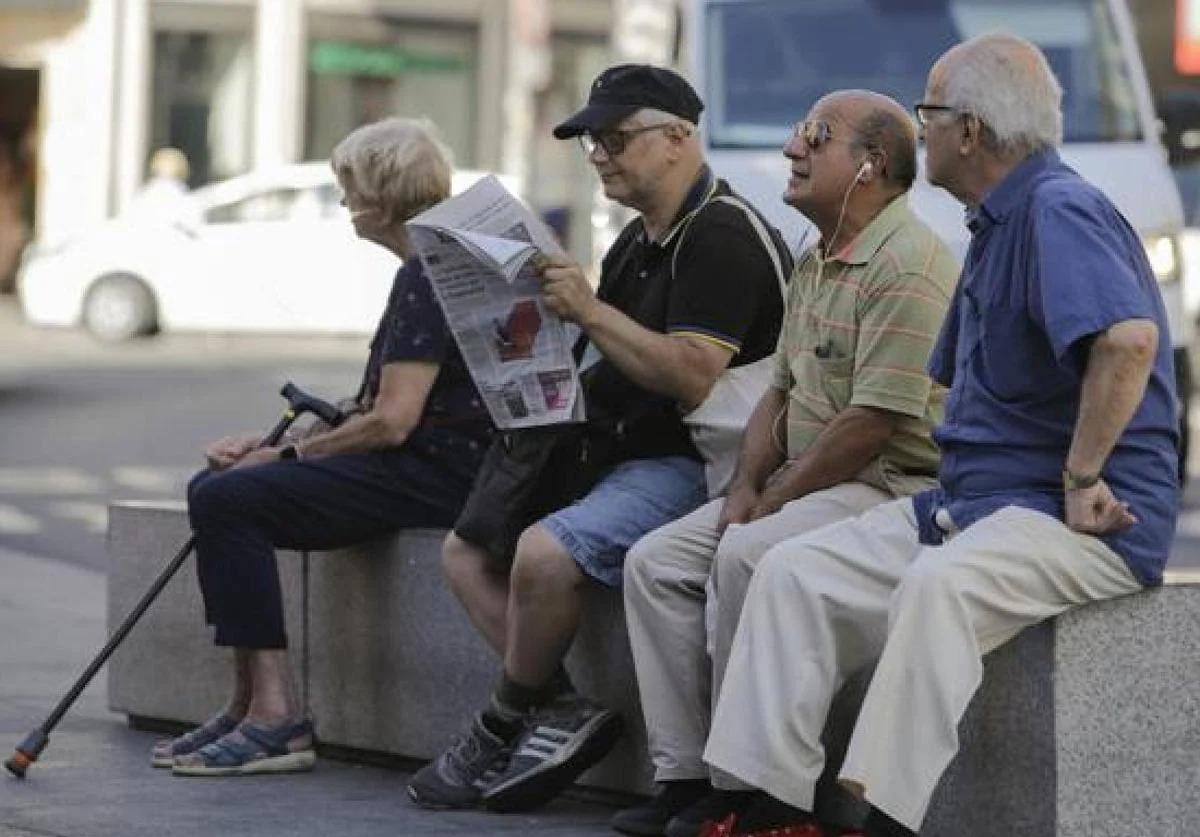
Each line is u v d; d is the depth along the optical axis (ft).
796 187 51.16
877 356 50.16
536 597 52.65
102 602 91.09
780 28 108.68
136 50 278.67
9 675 73.41
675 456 54.24
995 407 46.68
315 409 61.00
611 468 54.54
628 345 52.26
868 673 49.32
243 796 55.93
